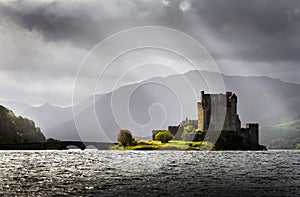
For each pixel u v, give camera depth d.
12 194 43.22
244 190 46.62
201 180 57.12
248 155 144.00
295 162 102.69
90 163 94.69
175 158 116.12
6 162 97.44
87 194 43.22
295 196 42.47
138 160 106.38
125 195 42.56
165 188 48.06
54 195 42.47
